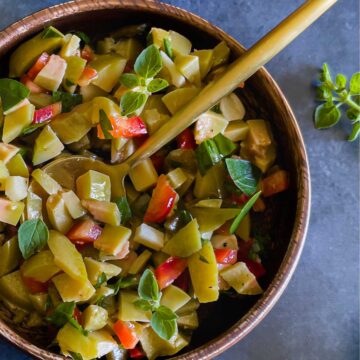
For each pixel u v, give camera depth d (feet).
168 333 1.74
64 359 1.70
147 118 1.83
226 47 1.86
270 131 1.91
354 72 2.25
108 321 1.78
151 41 1.86
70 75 1.80
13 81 1.74
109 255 1.78
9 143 1.76
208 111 1.86
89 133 1.82
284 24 1.70
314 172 2.21
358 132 2.20
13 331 1.69
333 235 2.21
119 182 1.83
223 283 1.87
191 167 1.87
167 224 1.83
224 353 2.13
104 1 1.80
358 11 2.25
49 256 1.73
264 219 1.94
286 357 2.16
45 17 1.77
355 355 2.19
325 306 2.19
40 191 1.77
